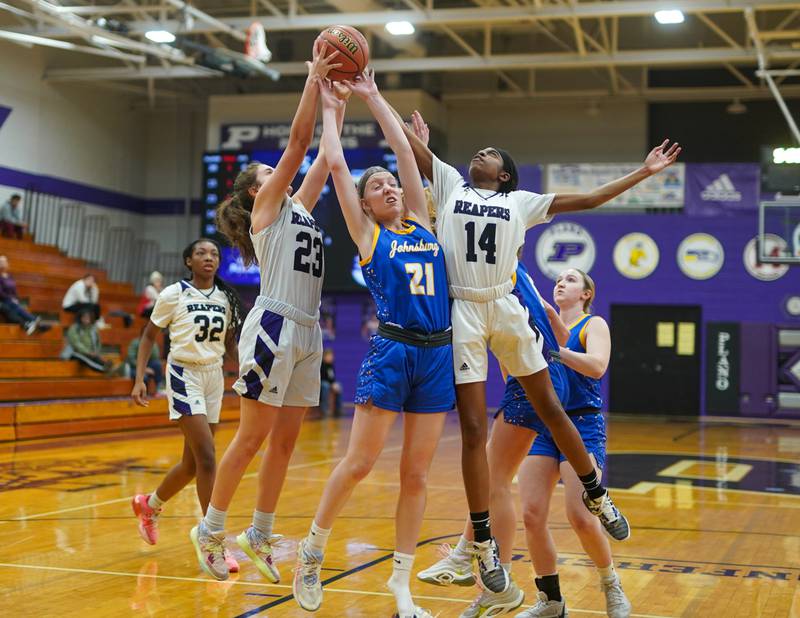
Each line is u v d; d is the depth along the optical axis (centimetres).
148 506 579
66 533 637
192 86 2348
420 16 1677
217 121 2217
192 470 568
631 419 1955
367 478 965
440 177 428
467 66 1934
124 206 2356
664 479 1008
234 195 512
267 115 2202
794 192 1603
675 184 2019
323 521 402
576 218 2064
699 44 2166
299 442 1350
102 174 2273
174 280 2356
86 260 2077
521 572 542
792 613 461
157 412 1457
